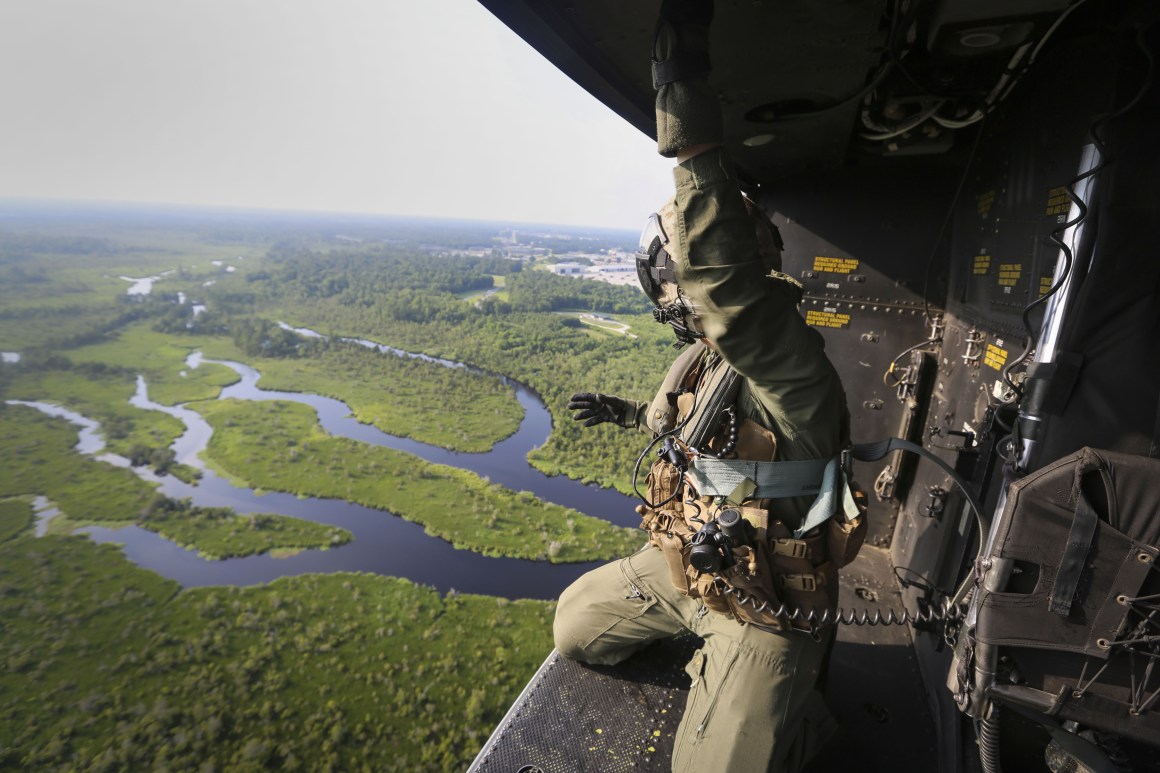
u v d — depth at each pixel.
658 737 1.94
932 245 2.94
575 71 1.86
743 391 1.54
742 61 1.78
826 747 2.02
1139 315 1.21
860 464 3.18
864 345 3.11
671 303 1.51
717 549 1.47
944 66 2.04
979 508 1.44
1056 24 1.54
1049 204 1.69
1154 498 1.14
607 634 2.14
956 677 1.42
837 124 2.34
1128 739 1.29
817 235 3.15
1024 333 1.85
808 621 1.58
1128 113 1.21
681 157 1.17
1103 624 1.20
